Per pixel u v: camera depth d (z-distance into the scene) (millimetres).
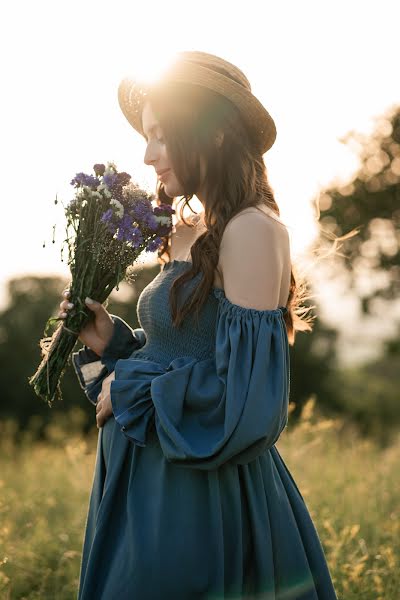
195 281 2623
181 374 2516
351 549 3973
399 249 16062
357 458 6301
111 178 2771
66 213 2811
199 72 2607
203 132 2605
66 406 27594
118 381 2598
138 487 2607
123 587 2518
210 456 2418
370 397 30734
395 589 3525
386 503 4891
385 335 17531
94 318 2924
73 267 2854
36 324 32562
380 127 15797
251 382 2422
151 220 2746
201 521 2521
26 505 5098
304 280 3041
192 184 2668
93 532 2771
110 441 2727
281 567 2627
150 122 2742
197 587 2486
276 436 2500
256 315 2492
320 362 30750
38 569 3986
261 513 2596
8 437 8898
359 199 16000
